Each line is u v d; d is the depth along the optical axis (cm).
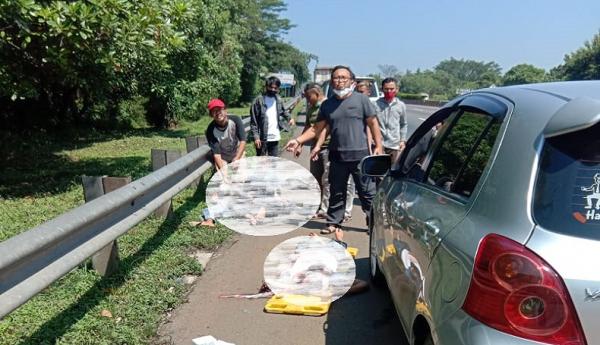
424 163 353
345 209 655
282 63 6762
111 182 497
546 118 220
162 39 805
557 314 185
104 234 423
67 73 823
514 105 252
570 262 187
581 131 210
